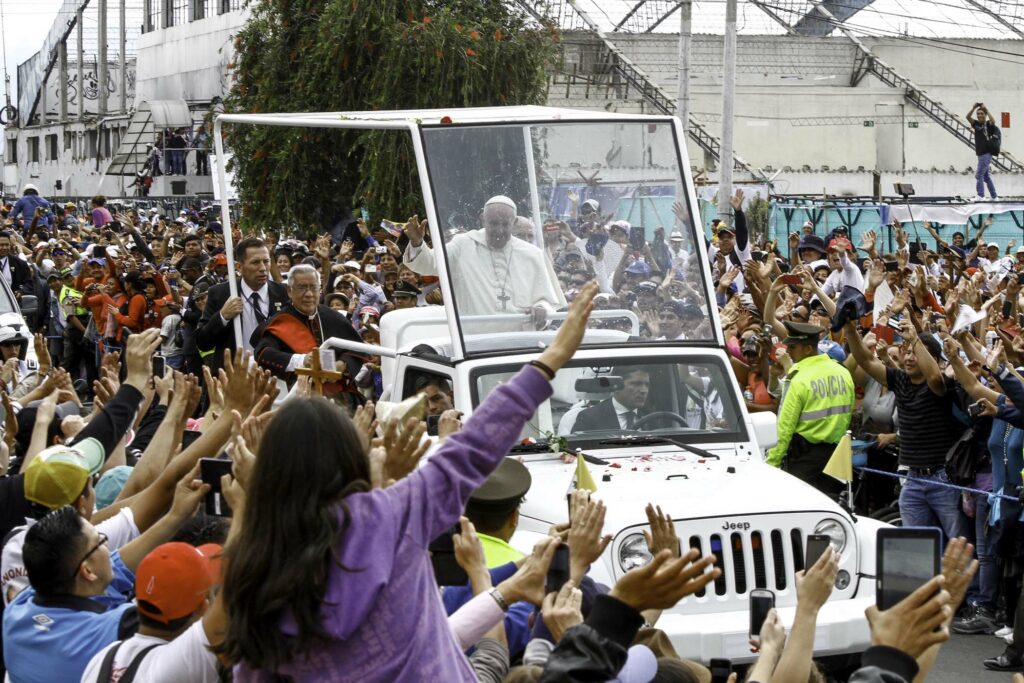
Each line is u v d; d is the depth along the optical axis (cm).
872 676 498
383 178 3738
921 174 6650
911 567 544
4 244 3566
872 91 7206
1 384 1303
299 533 514
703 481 1344
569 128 1496
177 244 4134
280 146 4122
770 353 2105
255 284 1814
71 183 10838
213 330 1720
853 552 1271
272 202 4119
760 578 1256
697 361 1507
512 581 680
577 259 1495
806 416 1789
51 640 757
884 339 2167
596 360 1474
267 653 511
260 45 4303
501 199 1472
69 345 3509
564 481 1354
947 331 1656
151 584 695
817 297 2247
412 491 543
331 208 4134
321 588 510
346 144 4047
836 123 7162
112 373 1163
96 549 778
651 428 1478
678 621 1212
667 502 1266
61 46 11331
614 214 1509
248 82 4338
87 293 3300
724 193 3806
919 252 3027
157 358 1327
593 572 1212
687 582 557
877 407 1972
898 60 7788
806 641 585
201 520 824
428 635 534
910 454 1709
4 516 948
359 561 517
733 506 1257
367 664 519
